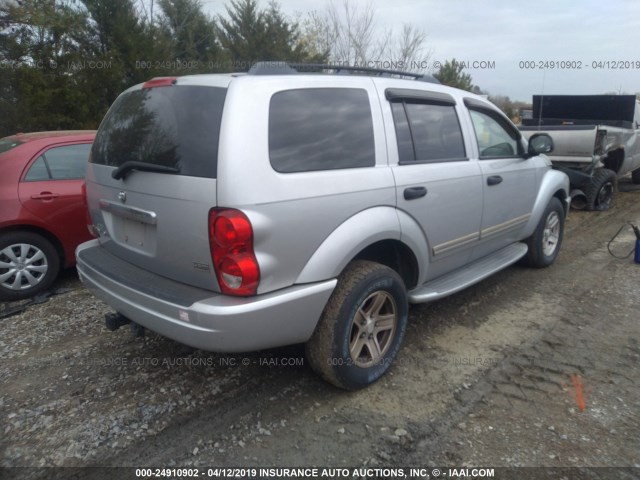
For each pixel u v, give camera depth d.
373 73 3.61
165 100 2.82
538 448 2.60
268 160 2.54
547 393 3.09
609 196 8.93
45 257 4.80
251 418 2.89
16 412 2.96
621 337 3.80
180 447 2.65
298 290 2.66
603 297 4.60
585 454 2.56
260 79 2.66
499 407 2.96
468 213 3.85
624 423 2.79
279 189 2.54
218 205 2.43
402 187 3.18
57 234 4.84
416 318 4.18
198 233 2.52
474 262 4.33
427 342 3.76
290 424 2.83
